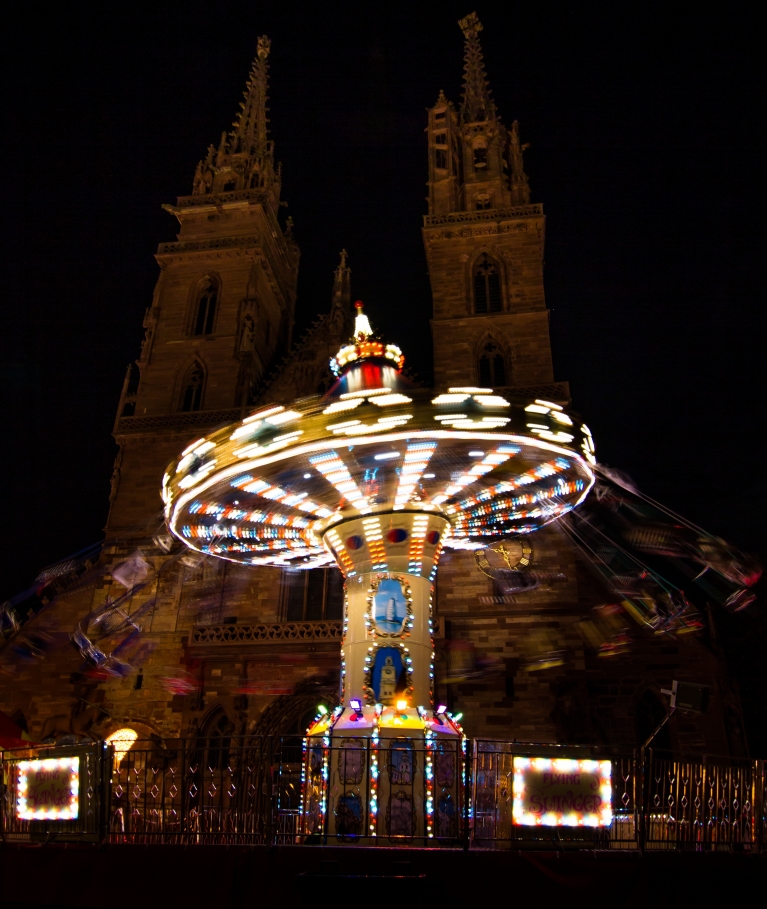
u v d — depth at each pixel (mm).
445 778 16516
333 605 37469
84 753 14234
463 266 46719
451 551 36844
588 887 12570
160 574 38312
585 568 36594
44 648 37219
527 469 18984
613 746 14156
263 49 63312
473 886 12406
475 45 59844
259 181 54906
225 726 34656
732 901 12820
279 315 54750
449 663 34625
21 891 13828
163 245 49500
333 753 16500
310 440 16641
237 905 12461
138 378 51656
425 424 16297
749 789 15148
